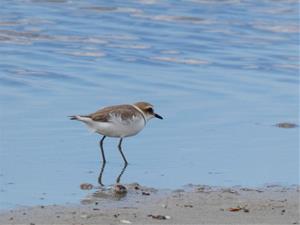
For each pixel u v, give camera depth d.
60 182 12.37
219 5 30.27
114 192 11.73
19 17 26.28
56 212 10.52
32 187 11.98
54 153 14.02
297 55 23.67
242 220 10.29
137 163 13.72
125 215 10.41
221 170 13.29
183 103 17.81
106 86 18.95
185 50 23.61
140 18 27.41
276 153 14.45
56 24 25.73
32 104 17.05
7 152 13.85
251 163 13.75
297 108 17.81
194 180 12.65
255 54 23.56
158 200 11.29
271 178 12.84
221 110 17.38
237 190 11.97
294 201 11.31
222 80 20.20
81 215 10.38
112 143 14.94
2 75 19.47
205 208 10.83
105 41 24.08
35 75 19.66
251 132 15.81
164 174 13.02
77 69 20.55
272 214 10.59
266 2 31.28
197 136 15.44
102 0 29.53
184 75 20.55
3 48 22.42
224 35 25.88
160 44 24.16
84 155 14.06
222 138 15.34
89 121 14.17
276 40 25.61
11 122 15.67
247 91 19.20
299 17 29.02
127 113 14.34
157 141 15.09
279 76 20.98
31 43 23.20
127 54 22.67
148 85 19.27
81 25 25.91
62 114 16.41
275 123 16.55
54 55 21.95
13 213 10.44
